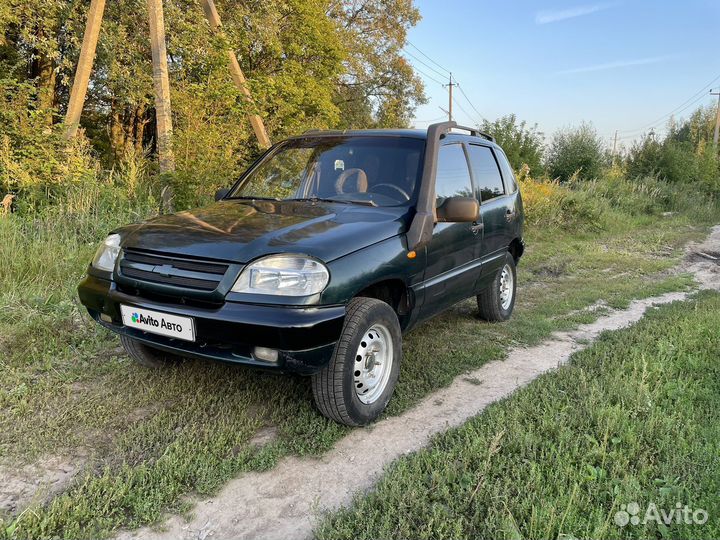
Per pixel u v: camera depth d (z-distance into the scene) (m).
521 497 2.38
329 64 18.91
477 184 4.74
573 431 2.96
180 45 9.88
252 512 2.44
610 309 6.32
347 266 2.93
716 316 5.17
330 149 4.27
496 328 5.30
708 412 3.25
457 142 4.55
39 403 3.31
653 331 4.88
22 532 2.19
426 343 4.74
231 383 3.62
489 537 2.16
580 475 2.51
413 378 3.92
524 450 2.75
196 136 8.30
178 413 3.24
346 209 3.59
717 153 27.06
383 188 3.84
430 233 3.56
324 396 3.01
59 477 2.63
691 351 4.34
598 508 2.31
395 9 25.23
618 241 12.15
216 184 8.36
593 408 3.17
